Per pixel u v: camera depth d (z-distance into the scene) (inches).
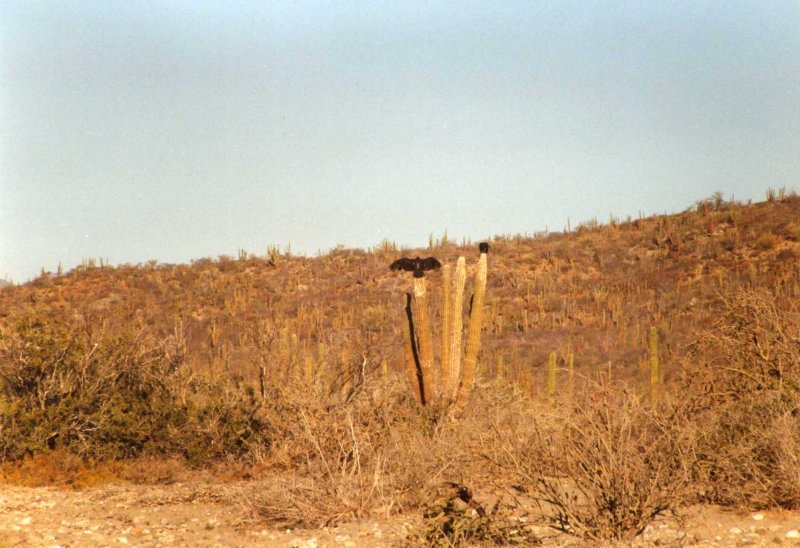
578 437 335.9
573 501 339.6
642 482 326.0
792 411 433.1
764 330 501.4
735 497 395.9
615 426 335.0
